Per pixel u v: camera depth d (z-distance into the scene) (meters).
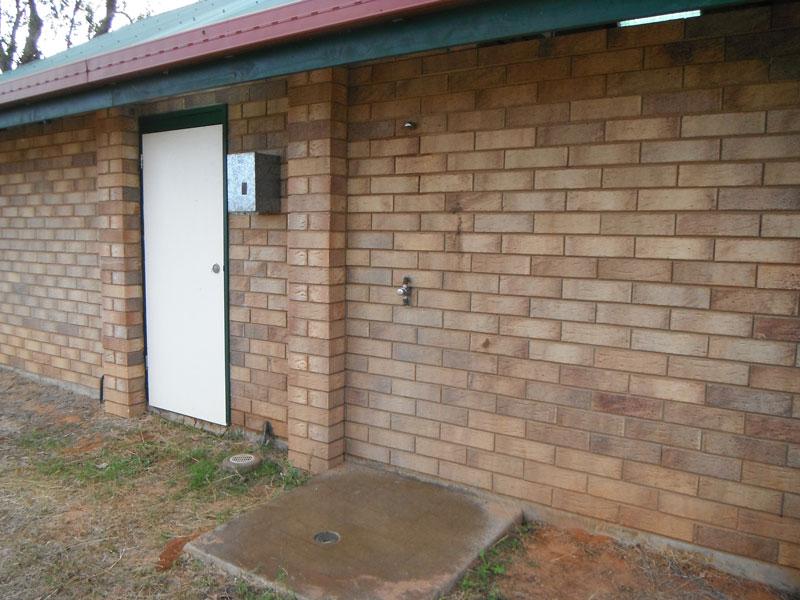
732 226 2.93
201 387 5.18
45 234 6.41
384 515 3.55
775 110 2.81
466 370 3.74
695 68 2.96
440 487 3.89
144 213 5.40
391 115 3.88
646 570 3.11
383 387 4.09
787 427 2.89
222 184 4.82
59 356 6.46
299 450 4.34
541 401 3.50
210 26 3.58
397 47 3.06
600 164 3.22
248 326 4.80
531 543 3.36
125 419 5.49
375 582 2.93
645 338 3.18
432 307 3.83
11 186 6.69
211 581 3.06
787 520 2.93
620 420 3.28
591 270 3.29
